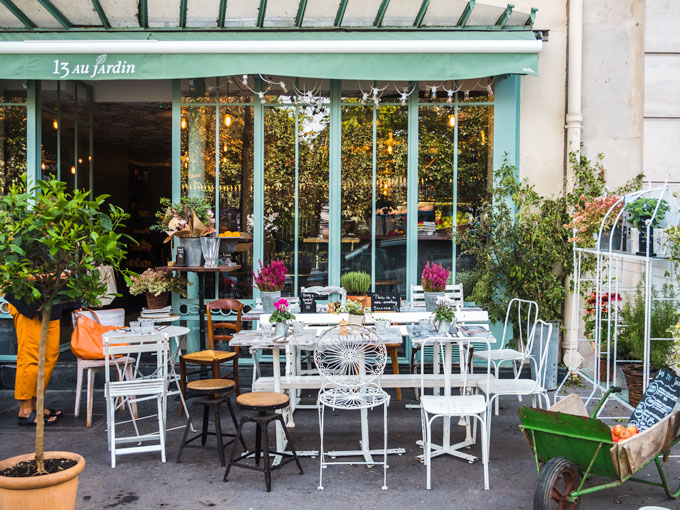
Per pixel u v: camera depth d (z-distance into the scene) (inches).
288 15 266.8
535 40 256.8
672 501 167.8
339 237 285.7
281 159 286.7
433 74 257.8
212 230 265.7
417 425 229.9
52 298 151.7
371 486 177.5
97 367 233.1
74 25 267.6
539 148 287.0
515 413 244.5
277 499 169.3
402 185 285.1
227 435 199.3
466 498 169.3
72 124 307.7
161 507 164.7
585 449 151.2
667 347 207.6
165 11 264.4
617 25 288.8
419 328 205.3
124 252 154.9
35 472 145.4
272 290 238.8
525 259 266.5
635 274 279.0
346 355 189.2
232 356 232.7
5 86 284.4
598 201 227.6
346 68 257.8
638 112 288.8
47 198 145.9
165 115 389.1
